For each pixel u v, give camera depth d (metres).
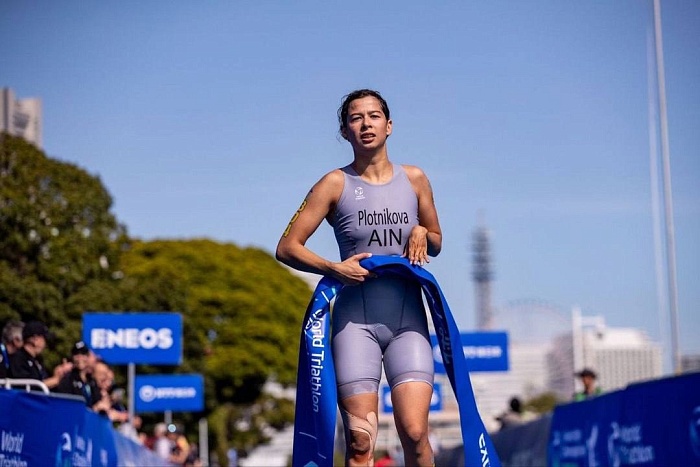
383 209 7.04
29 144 42.16
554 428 16.27
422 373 6.86
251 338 67.38
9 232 39.56
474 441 6.78
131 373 25.86
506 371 38.34
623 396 11.70
